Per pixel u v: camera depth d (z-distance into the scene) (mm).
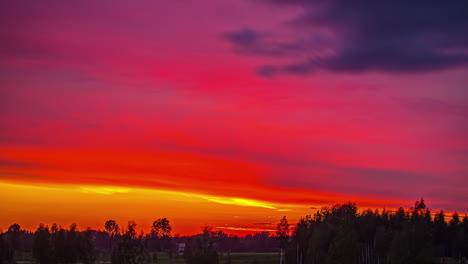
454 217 187375
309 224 185625
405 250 144000
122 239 154000
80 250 177750
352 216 185875
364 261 159875
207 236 159875
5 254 175500
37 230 179250
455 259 169500
